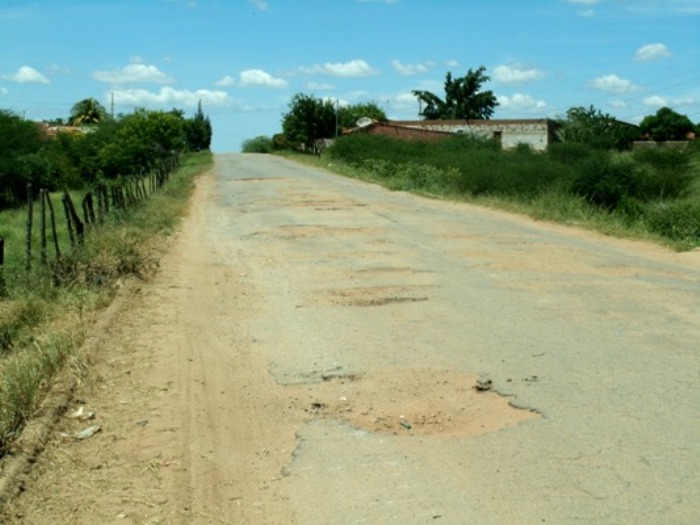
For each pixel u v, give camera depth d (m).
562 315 9.43
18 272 11.24
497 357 7.68
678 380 6.87
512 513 4.54
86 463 5.29
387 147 49.97
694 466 5.09
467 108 82.81
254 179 38.59
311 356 7.91
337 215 21.20
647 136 68.88
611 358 7.58
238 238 17.17
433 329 8.84
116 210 18.41
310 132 83.88
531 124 63.38
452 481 4.99
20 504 4.64
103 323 8.70
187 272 12.80
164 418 6.14
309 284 11.64
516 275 12.08
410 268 12.73
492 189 26.67
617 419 5.95
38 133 46.72
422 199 26.78
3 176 36.31
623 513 4.49
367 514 4.61
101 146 52.00
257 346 8.41
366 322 9.26
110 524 4.46
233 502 4.82
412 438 5.74
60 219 25.73
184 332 8.84
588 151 35.06
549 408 6.22
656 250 15.40
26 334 8.54
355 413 6.29
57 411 6.04
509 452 5.39
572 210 20.77
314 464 5.34
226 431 5.96
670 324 8.95
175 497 4.82
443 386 6.86
